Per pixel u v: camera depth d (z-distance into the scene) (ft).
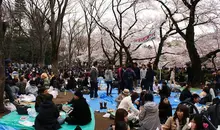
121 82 43.73
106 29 79.30
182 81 67.67
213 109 19.29
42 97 25.16
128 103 24.43
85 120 23.66
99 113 30.17
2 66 26.78
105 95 43.39
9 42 102.37
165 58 97.71
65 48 150.30
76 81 54.80
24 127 21.70
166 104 24.21
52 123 20.03
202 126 15.33
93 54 125.49
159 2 70.28
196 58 63.36
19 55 131.95
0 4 26.63
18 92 37.04
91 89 39.91
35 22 77.41
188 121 17.44
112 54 115.44
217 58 87.25
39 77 44.75
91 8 89.86
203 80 64.13
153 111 19.93
